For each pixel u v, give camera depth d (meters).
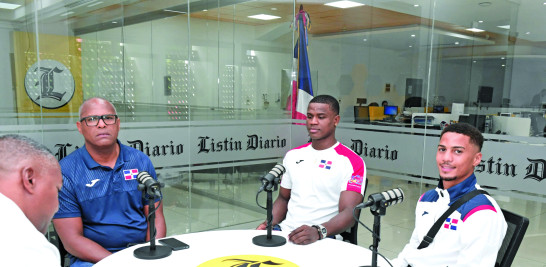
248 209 4.65
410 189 3.69
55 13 3.05
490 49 3.09
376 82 3.96
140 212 2.22
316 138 2.36
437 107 3.47
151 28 3.65
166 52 3.79
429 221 1.62
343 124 4.31
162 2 3.72
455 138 1.55
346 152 2.34
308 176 2.33
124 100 3.53
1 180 0.91
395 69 3.79
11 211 0.87
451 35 3.34
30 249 0.87
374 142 3.99
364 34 4.03
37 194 0.95
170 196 3.95
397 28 3.74
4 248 0.83
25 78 2.93
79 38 3.20
